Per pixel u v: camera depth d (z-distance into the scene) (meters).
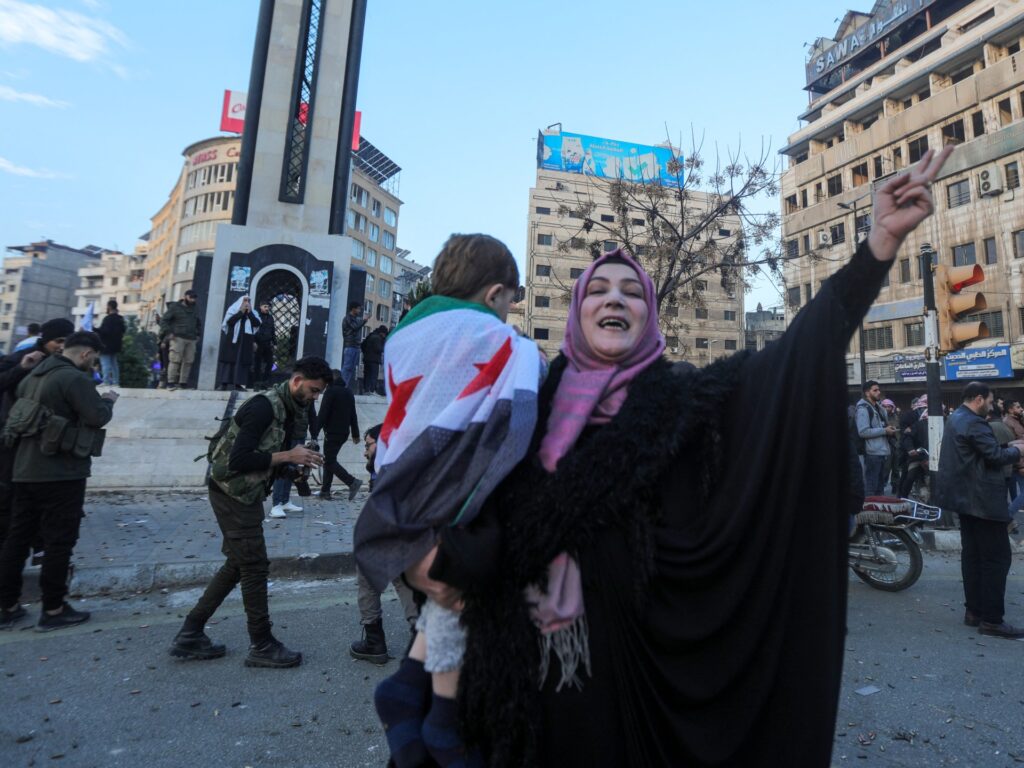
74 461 4.05
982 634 4.30
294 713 2.94
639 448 1.14
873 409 8.46
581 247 12.80
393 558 1.13
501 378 1.18
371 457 4.13
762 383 1.22
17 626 4.07
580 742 1.12
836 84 43.62
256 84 16.75
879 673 3.59
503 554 1.13
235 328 13.55
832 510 1.14
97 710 2.93
